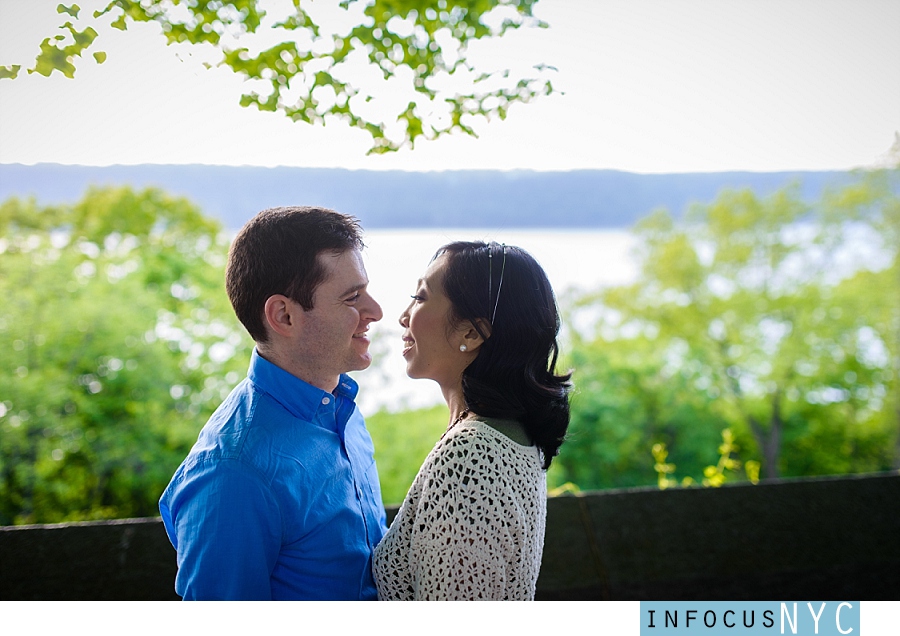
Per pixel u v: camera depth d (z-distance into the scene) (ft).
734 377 47.42
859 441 46.39
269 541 3.78
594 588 6.80
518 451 3.90
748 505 7.33
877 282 45.55
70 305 32.65
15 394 30.48
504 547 3.73
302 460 4.01
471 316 3.94
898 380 45.37
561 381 4.15
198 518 3.74
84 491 31.60
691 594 6.90
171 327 34.09
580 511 7.10
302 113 5.67
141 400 32.48
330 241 4.10
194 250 35.63
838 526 7.34
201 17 5.43
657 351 47.85
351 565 4.12
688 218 47.75
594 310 47.06
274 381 4.18
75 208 35.73
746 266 48.60
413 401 27.89
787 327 47.50
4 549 6.21
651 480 45.24
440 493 3.76
